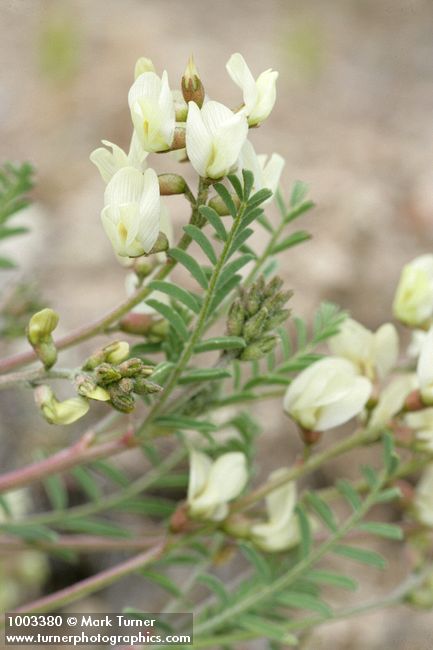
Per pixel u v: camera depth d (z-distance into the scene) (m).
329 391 0.27
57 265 0.61
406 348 0.56
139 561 0.29
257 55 0.95
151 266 0.27
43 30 0.87
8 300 0.33
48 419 0.25
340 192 0.68
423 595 0.32
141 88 0.24
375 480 0.29
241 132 0.24
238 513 0.30
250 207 0.24
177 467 0.45
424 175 0.74
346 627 0.49
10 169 0.32
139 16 1.00
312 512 0.40
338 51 1.02
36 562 0.46
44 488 0.49
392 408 0.29
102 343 0.53
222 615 0.30
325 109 0.87
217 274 0.24
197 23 1.01
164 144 0.24
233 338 0.25
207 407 0.28
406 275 0.30
